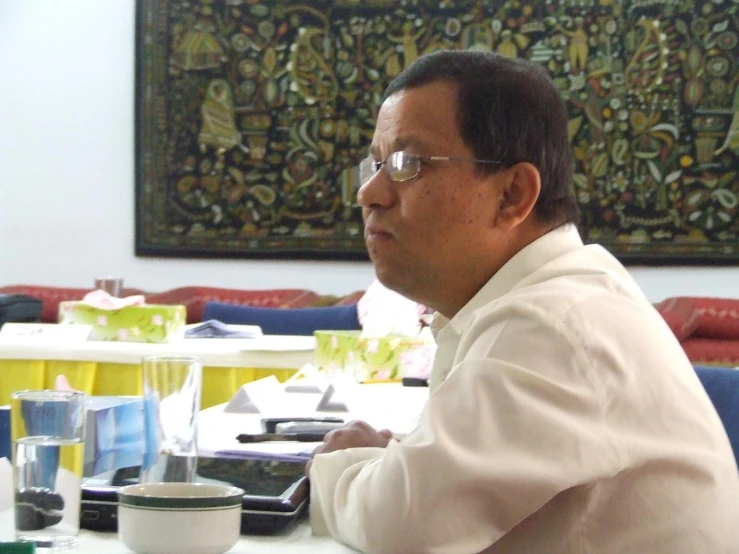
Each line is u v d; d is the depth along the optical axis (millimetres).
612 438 976
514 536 1009
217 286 5582
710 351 4828
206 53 5570
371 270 5465
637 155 5312
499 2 5387
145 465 1051
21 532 946
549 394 974
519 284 1126
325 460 1107
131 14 5676
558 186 1179
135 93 5598
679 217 5293
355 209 5480
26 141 5750
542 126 1153
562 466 949
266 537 1044
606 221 5332
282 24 5531
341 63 5500
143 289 5641
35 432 956
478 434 961
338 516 1026
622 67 5316
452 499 946
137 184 5602
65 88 5730
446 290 1187
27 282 5738
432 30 5430
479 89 1129
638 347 1037
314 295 5316
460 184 1130
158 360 1049
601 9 5328
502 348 1010
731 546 1050
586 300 1052
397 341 2404
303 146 5527
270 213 5543
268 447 1426
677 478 1012
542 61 5359
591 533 1000
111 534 1021
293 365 2725
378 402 1959
